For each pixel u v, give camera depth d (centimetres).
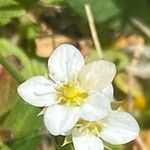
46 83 7
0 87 8
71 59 7
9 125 8
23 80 7
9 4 8
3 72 8
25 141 8
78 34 10
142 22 10
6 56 9
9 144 8
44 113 7
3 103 8
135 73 10
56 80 7
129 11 9
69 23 10
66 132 6
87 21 9
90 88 7
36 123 8
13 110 8
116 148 8
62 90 7
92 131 7
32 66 9
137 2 9
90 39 10
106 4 9
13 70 7
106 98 6
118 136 7
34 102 6
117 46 10
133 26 10
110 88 7
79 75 7
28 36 9
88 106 7
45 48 9
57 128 6
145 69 10
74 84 7
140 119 10
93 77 7
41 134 8
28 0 9
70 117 6
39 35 9
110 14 9
